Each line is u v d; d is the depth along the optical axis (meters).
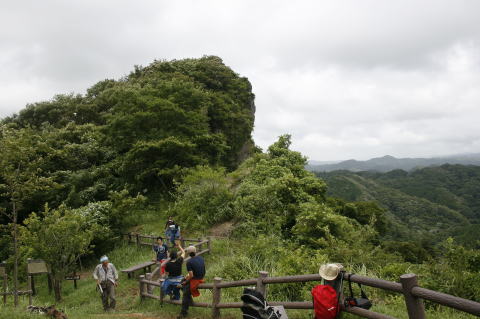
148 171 26.14
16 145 12.46
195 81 43.44
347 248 12.30
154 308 9.41
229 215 20.20
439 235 66.88
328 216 15.50
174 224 15.65
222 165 32.88
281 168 21.86
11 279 17.44
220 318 7.30
